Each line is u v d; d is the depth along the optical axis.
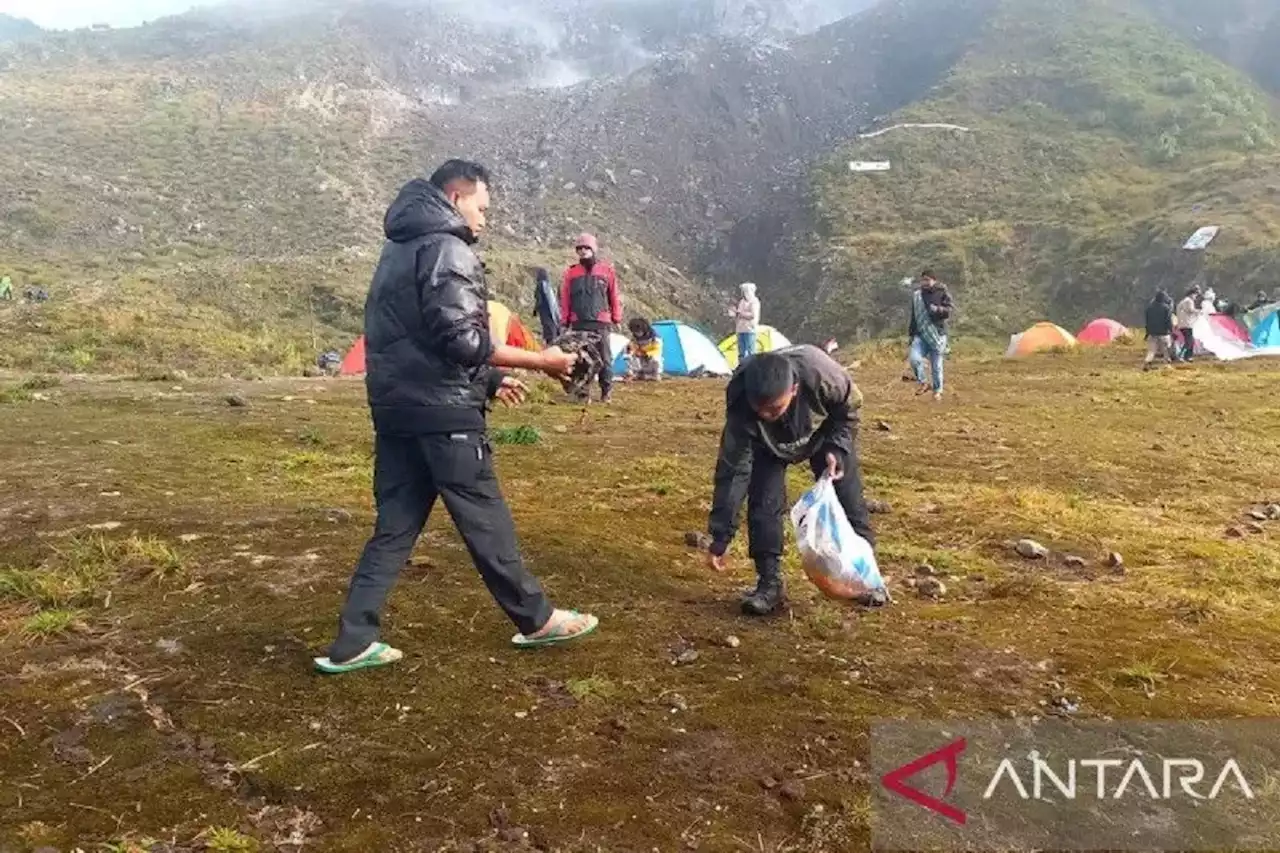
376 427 3.75
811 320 64.62
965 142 83.75
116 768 3.14
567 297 12.47
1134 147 79.75
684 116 106.69
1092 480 8.26
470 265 3.57
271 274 48.94
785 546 5.75
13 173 68.56
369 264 53.84
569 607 4.49
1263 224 55.59
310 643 4.02
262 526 5.60
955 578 5.31
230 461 7.64
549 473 7.63
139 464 7.39
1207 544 6.25
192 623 4.24
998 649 4.23
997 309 59.06
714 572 5.25
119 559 4.99
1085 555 5.88
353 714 3.47
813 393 4.45
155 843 2.77
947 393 14.73
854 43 118.88
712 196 94.62
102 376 15.02
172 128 85.00
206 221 68.00
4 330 22.25
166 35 119.81
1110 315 56.62
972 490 7.58
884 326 61.09
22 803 2.95
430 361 3.62
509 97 115.75
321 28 127.50
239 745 3.26
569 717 3.47
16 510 5.96
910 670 3.97
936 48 112.06
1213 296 23.94
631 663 3.90
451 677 3.73
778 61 116.00
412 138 98.12
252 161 81.12
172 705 3.53
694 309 73.38
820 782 3.15
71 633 4.16
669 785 3.10
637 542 5.66
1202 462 9.30
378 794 3.01
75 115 84.88
